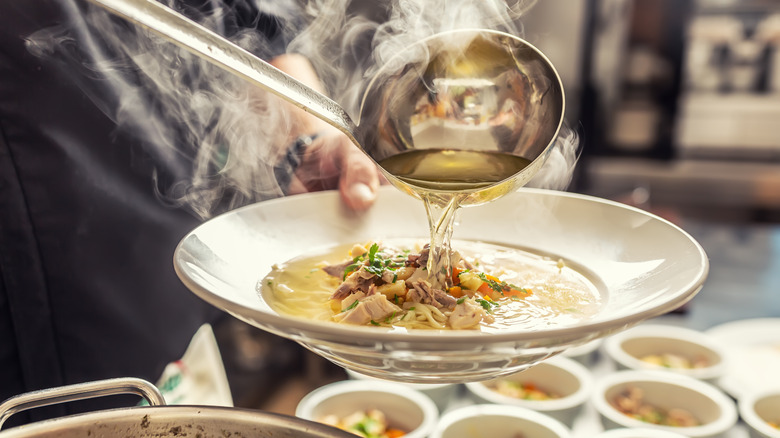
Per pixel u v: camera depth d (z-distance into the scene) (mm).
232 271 679
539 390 992
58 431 583
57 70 782
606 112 1559
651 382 958
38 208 778
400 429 907
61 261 791
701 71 1512
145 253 849
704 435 873
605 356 1062
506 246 750
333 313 670
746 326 1037
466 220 768
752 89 1490
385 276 682
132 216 836
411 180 673
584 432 920
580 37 1507
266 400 880
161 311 864
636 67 1516
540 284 698
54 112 782
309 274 711
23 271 778
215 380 884
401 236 770
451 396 951
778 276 1128
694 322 1059
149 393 625
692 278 627
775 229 1289
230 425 603
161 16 577
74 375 807
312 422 599
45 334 792
